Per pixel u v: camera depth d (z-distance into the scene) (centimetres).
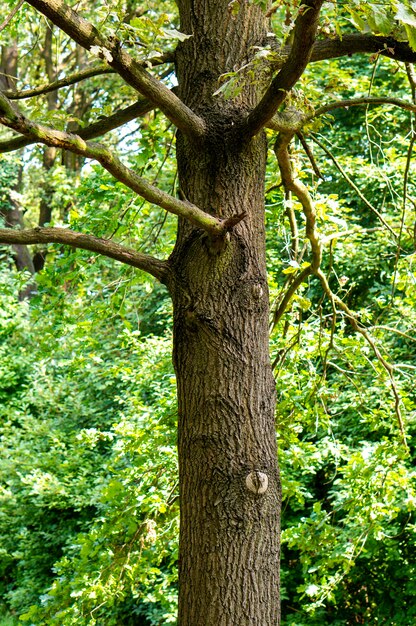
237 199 357
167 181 1105
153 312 1262
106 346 1204
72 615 557
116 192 550
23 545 1184
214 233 326
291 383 626
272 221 629
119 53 301
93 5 827
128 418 789
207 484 333
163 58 393
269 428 345
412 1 249
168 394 766
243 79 360
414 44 253
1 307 1509
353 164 1026
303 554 645
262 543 330
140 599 955
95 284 770
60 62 2008
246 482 331
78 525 1198
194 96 370
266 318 356
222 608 323
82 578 556
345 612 934
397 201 1030
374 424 654
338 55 361
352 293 1105
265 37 379
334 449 634
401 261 636
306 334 642
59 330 573
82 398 1321
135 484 626
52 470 1217
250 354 345
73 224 561
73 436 1228
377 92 1030
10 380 1523
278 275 970
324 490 995
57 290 561
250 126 348
